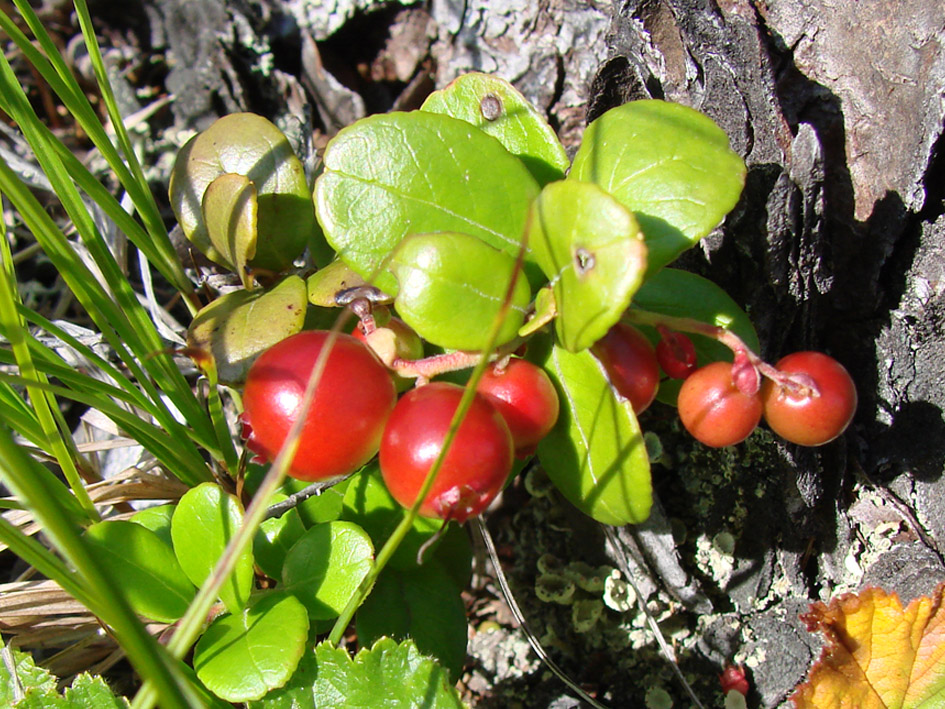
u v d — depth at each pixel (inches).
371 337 2.3
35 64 2.6
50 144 2.6
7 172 2.3
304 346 2.2
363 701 2.5
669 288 2.7
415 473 2.1
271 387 2.2
